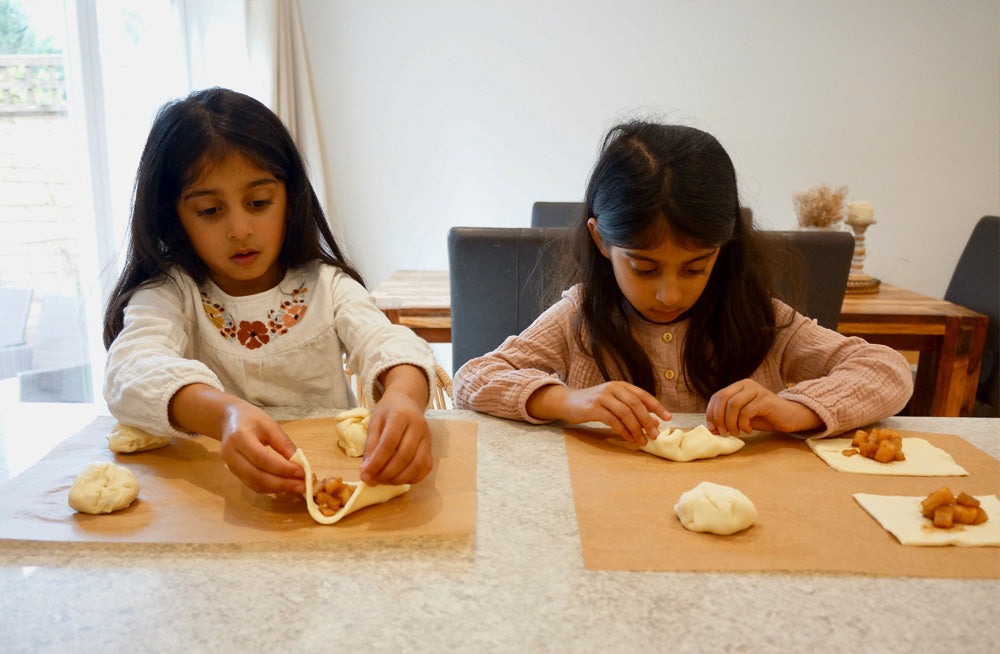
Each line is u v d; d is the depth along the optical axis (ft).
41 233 6.47
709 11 10.50
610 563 2.07
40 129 6.44
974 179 10.76
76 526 2.25
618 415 2.96
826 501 2.47
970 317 6.83
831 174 10.89
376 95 10.97
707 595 1.93
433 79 10.91
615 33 10.65
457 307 6.04
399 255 11.59
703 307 3.84
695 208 3.09
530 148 11.11
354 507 2.32
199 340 3.75
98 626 1.80
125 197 7.63
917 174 10.80
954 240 10.96
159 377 2.82
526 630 1.78
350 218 11.44
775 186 11.00
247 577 2.00
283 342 3.77
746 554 2.11
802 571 2.04
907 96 10.58
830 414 3.01
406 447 2.42
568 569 2.05
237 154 3.19
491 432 3.15
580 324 4.00
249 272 3.45
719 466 2.78
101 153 7.20
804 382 3.27
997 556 2.12
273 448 2.50
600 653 1.70
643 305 3.50
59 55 6.68
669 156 3.20
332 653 1.70
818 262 5.84
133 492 2.39
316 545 2.16
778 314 3.93
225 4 9.11
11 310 6.16
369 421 2.63
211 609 1.86
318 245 3.93
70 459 2.77
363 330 3.54
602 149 3.72
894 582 1.99
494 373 3.52
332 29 10.73
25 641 1.74
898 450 2.80
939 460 2.79
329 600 1.90
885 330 6.97
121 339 3.19
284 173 3.44
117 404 2.86
